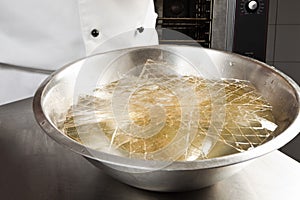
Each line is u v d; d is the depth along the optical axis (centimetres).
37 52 110
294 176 77
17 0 105
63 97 84
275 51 175
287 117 75
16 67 113
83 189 75
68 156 83
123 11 109
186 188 70
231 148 71
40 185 76
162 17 160
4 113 97
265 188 74
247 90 85
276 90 82
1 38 109
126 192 74
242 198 73
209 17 159
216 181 70
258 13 156
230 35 159
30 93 115
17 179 78
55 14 106
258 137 73
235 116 78
